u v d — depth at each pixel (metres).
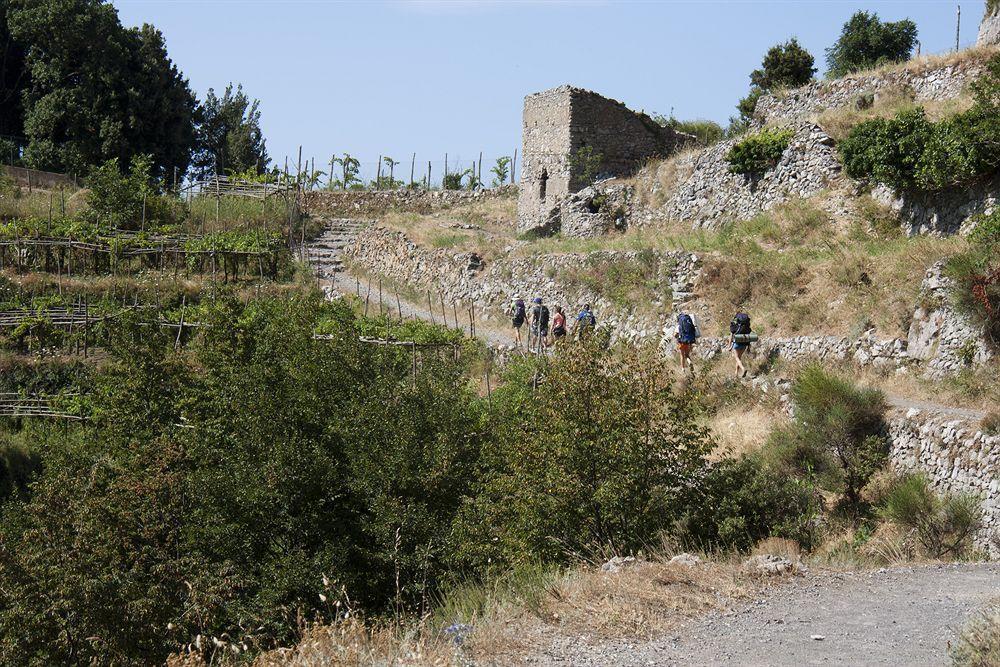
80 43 60.34
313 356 19.83
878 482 16.22
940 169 23.11
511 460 14.23
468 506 15.19
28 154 59.50
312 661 7.96
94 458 20.36
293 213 47.06
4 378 31.52
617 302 28.06
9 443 27.77
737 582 10.00
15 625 14.11
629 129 41.41
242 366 20.20
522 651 8.08
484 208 49.47
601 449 13.24
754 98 43.88
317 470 16.80
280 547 16.88
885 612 9.01
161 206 45.47
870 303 21.33
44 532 15.84
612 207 37.78
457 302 34.94
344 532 16.70
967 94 27.38
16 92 63.97
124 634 14.04
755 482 14.49
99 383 27.69
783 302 23.91
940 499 14.53
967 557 12.98
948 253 20.27
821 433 16.89
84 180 53.06
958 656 7.41
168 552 16.12
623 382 13.81
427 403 18.34
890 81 30.92
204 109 75.38
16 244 38.53
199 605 14.09
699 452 13.86
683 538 13.23
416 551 15.48
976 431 14.90
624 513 13.24
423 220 44.78
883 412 17.17
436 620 10.03
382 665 7.77
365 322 27.66
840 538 14.37
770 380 20.59
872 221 25.86
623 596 9.40
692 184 34.66
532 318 28.58
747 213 31.36
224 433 19.22
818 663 7.63
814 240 26.47
